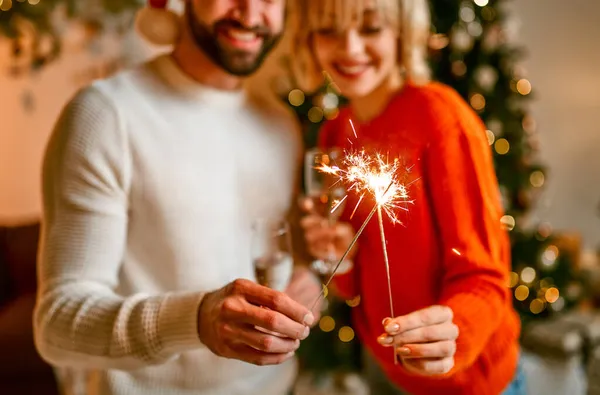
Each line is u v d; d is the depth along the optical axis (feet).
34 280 10.26
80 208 3.39
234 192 3.98
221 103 4.01
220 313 2.63
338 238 3.90
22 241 10.42
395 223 3.40
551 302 8.89
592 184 11.67
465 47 8.25
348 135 4.21
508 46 8.80
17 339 8.12
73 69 11.35
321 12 3.83
